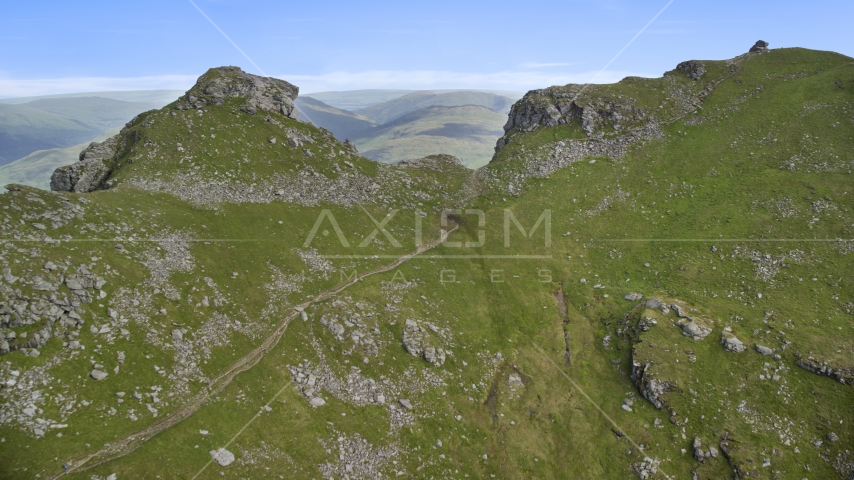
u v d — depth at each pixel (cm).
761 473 5216
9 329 4909
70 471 4216
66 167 8794
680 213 9394
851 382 5572
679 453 5712
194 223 7800
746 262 7762
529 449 6069
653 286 8031
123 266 6284
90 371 5047
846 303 6531
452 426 6128
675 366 6425
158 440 4747
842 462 5088
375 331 6981
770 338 6384
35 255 5672
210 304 6562
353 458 5378
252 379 5862
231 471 4741
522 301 8400
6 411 4397
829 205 8162
